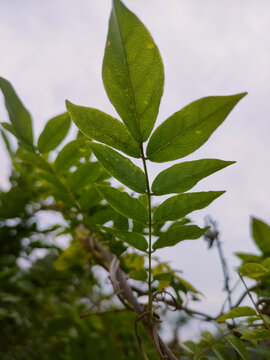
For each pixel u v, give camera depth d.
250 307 0.17
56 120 0.24
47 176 0.25
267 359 0.20
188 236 0.17
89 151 0.25
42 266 0.39
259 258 0.27
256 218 0.28
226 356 0.21
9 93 0.21
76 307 0.36
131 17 0.12
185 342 0.22
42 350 0.35
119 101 0.13
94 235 0.26
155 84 0.13
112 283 0.20
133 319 0.34
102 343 0.33
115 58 0.12
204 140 0.14
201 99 0.13
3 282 0.36
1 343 0.34
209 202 0.15
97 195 0.25
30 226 0.39
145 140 0.14
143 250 0.17
